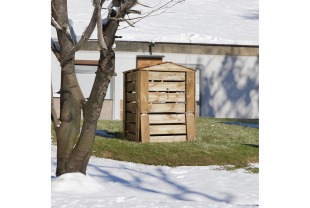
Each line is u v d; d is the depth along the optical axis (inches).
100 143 368.5
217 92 697.0
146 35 643.5
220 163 337.1
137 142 394.6
